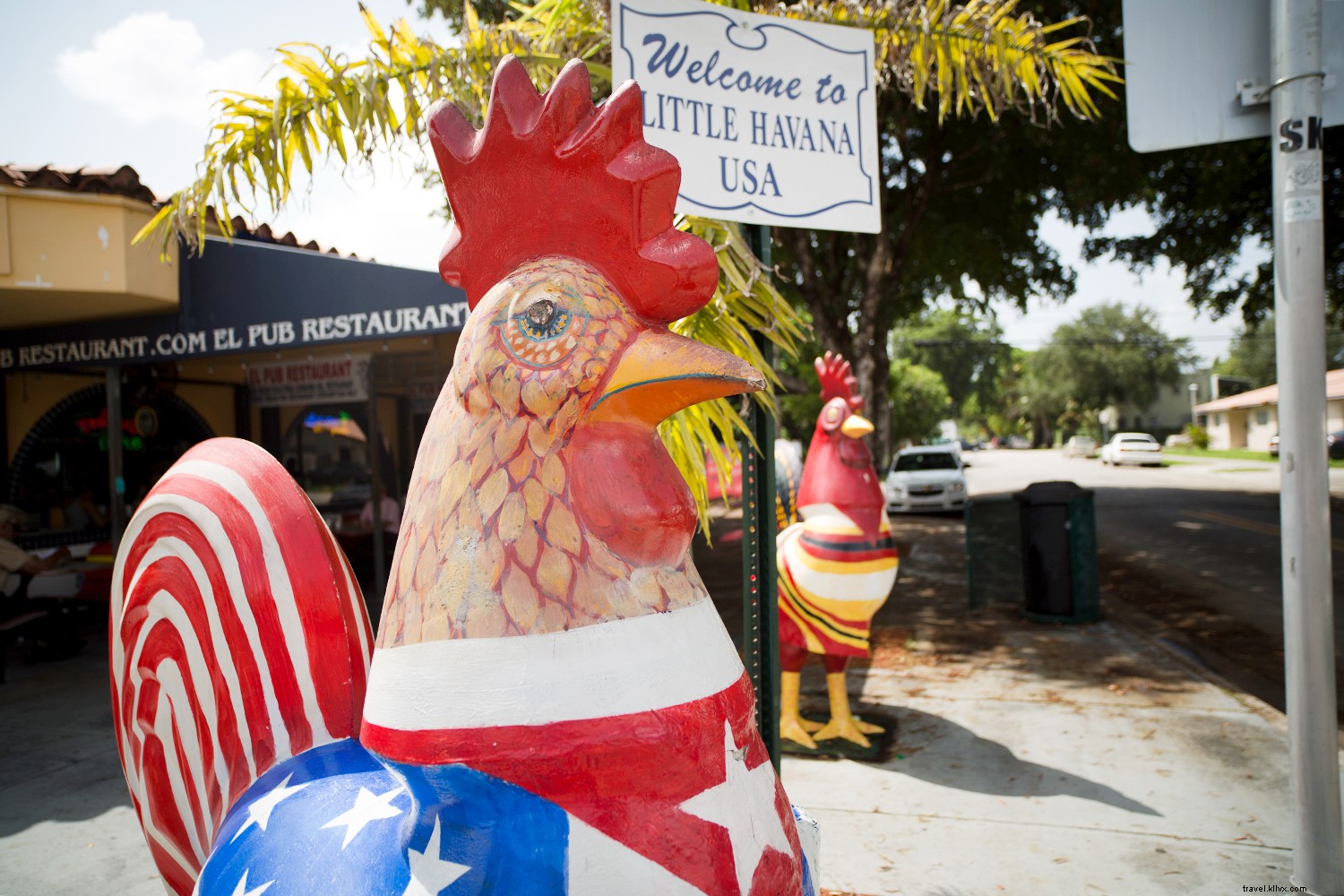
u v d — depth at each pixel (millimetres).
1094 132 11922
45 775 4648
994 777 4297
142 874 3605
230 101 2730
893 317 17641
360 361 8547
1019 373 85125
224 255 6754
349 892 1040
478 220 1155
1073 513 7680
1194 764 4367
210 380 10266
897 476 18469
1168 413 70938
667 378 1041
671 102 2158
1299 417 2975
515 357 1059
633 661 1009
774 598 2537
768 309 2689
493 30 2811
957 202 14742
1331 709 3025
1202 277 14898
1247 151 11602
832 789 4211
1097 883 3236
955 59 3066
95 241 6398
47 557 7930
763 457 2600
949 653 6816
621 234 1104
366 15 2676
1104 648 6785
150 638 1579
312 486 10539
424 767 1007
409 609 1068
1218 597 8906
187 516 1505
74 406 9258
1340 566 10531
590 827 972
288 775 1325
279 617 1437
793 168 2322
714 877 1002
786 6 2828
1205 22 3109
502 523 1033
